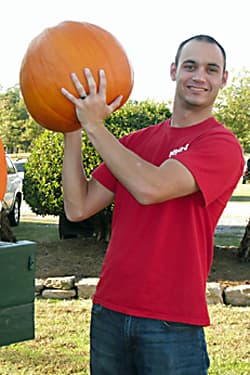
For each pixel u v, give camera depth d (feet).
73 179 8.19
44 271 22.95
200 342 7.41
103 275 7.81
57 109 6.82
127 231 7.58
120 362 7.62
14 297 6.26
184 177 6.82
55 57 6.66
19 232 37.37
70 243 27.20
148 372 7.30
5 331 6.21
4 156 6.31
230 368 14.66
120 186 7.92
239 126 95.61
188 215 7.30
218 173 7.05
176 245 7.30
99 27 7.08
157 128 8.13
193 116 7.71
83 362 15.03
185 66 7.63
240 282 21.29
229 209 52.29
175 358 7.23
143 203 6.79
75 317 18.69
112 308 7.55
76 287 20.88
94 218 26.43
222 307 19.69
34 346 16.15
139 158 6.79
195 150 7.09
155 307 7.26
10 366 14.69
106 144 6.68
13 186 38.88
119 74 6.86
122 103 7.10
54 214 26.48
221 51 7.67
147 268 7.32
